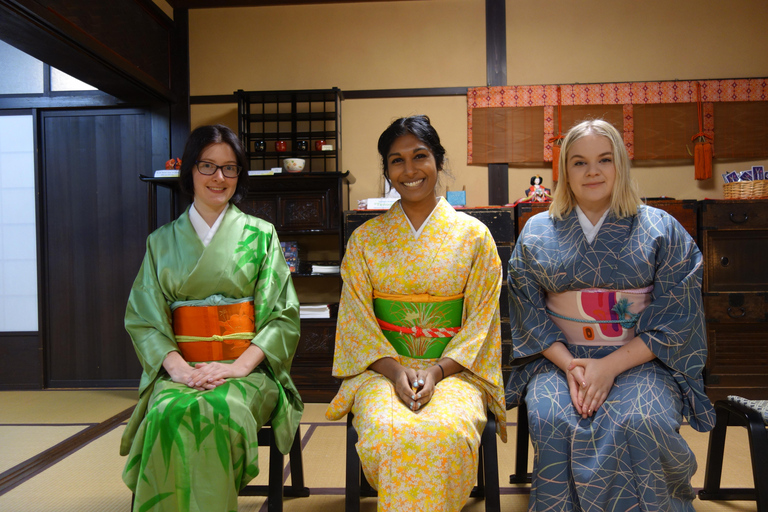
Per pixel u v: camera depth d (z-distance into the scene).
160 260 1.61
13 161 3.62
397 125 1.60
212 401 1.33
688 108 3.40
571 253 1.56
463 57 3.55
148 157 3.58
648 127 3.42
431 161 1.58
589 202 1.58
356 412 1.39
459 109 3.55
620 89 3.43
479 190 3.53
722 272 2.98
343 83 3.58
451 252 1.55
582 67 3.50
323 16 3.60
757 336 2.96
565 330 1.58
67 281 3.58
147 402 1.50
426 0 3.56
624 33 3.49
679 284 1.48
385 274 1.56
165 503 1.28
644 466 1.31
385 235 1.62
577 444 1.34
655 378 1.43
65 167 3.58
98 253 3.57
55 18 2.34
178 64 3.58
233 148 1.65
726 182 3.14
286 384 1.63
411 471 1.21
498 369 1.55
